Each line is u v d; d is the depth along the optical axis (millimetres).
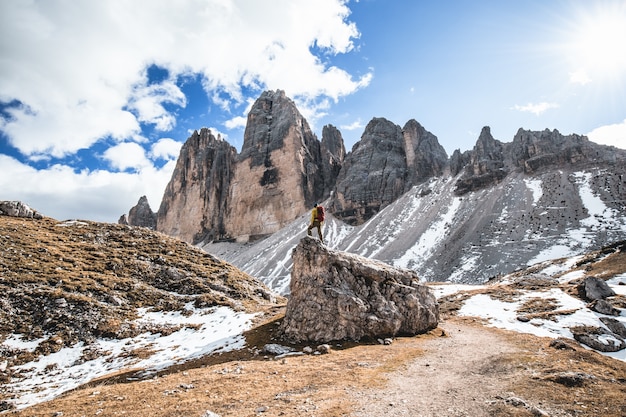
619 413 16281
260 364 28969
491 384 21406
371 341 36281
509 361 26422
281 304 60094
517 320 47656
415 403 18547
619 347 34906
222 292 58156
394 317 39000
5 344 36062
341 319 36875
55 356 36062
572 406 17312
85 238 66188
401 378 23469
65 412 20203
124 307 47406
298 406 18500
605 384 20109
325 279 39312
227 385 23203
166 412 18797
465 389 20703
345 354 31094
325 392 20797
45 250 56219
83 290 48000
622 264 76750
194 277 60594
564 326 41375
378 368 26203
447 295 77562
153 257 64875
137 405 20406
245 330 42031
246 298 58094
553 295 57969
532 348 30922
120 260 60094
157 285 56469
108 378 29797
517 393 19406
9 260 50219
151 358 35406
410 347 33844
